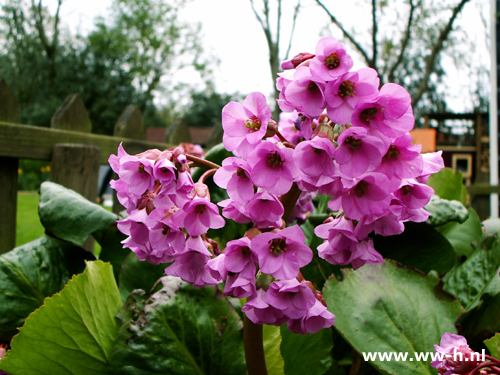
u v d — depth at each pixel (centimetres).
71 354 35
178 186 26
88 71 709
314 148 24
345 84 23
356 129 22
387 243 51
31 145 77
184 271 28
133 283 45
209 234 54
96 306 36
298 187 27
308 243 55
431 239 50
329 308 38
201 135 866
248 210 25
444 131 587
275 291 24
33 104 696
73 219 49
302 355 40
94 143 94
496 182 285
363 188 24
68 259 49
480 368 29
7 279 45
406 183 25
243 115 26
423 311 39
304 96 24
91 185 83
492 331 42
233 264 24
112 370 33
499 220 56
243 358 34
